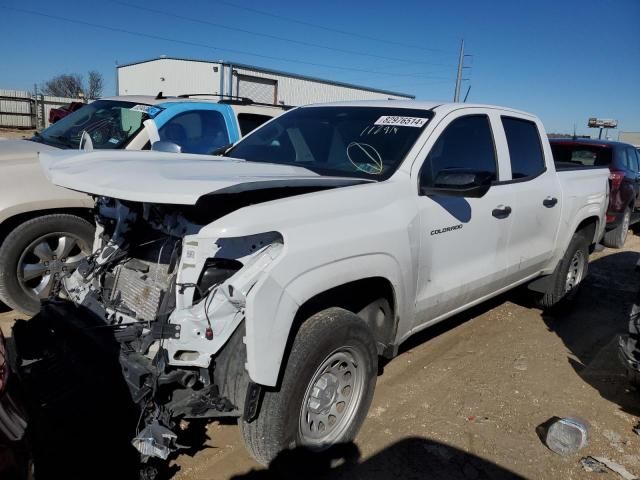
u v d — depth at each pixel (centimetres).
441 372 416
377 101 424
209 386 247
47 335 297
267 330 232
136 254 302
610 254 892
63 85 5938
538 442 332
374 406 362
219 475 285
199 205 260
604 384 410
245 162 346
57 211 439
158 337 240
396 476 294
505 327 518
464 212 360
